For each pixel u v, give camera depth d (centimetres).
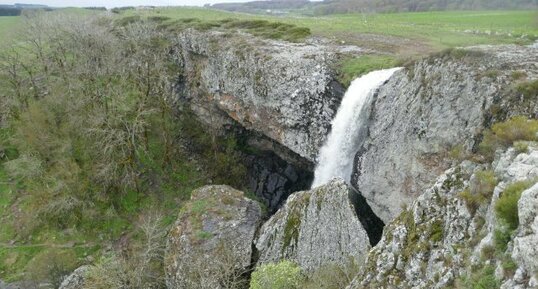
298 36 4422
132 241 4053
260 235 3069
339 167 3119
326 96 3253
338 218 2614
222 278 2844
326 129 3278
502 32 3528
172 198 4544
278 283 2344
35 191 4244
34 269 3744
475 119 2053
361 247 2431
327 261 2512
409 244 1560
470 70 2158
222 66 4319
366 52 3525
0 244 4025
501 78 2008
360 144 2870
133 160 4503
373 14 7106
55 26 5228
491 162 1587
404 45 3706
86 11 8750
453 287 1309
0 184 4512
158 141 4947
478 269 1254
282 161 4553
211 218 3297
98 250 3991
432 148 2275
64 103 4538
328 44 4025
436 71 2319
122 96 4447
